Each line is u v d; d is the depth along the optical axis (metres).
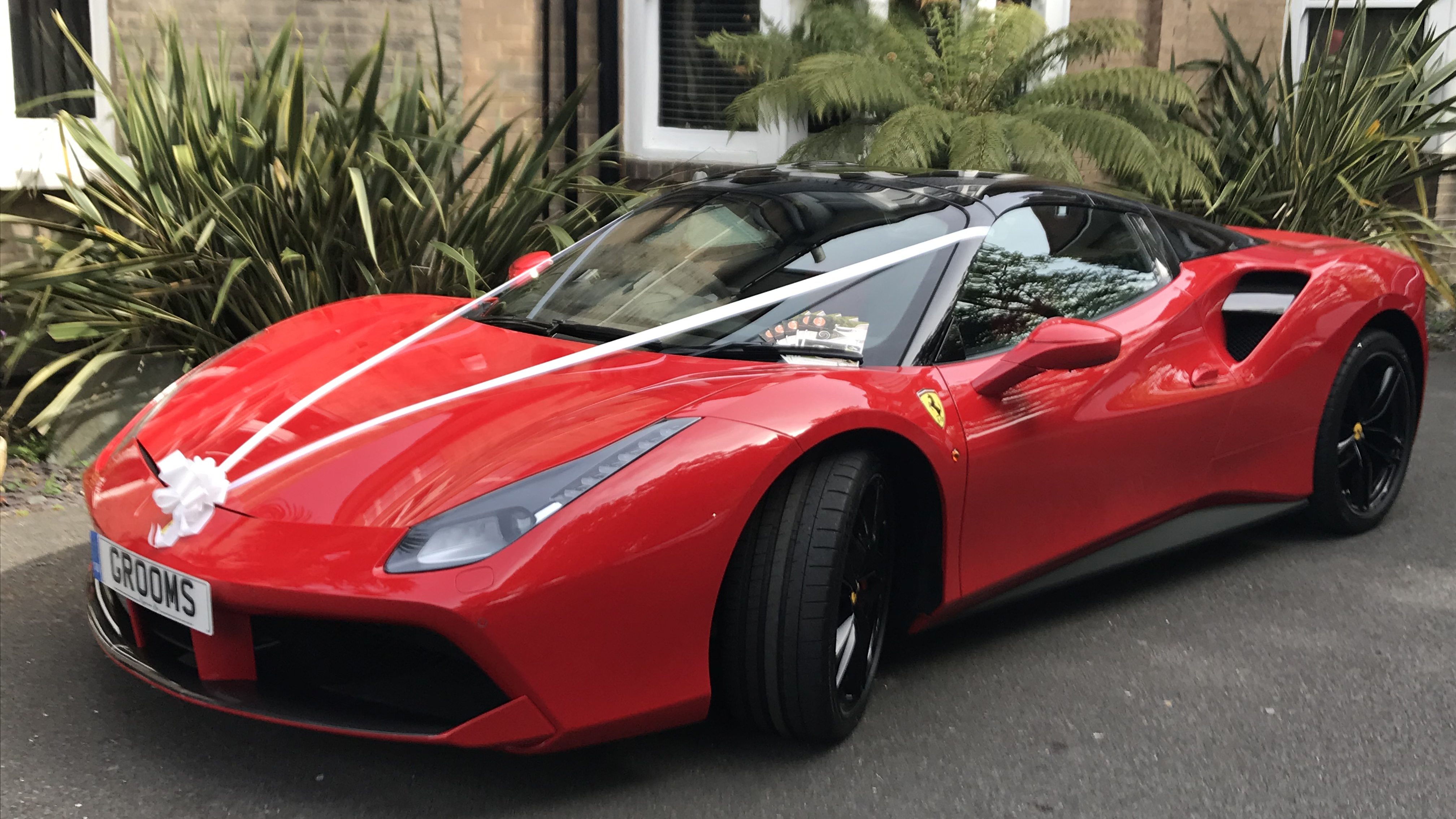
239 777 2.26
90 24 5.70
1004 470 2.65
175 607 2.11
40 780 2.22
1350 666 2.86
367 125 4.60
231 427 2.41
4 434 4.39
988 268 2.85
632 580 2.05
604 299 2.91
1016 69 6.27
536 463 2.11
